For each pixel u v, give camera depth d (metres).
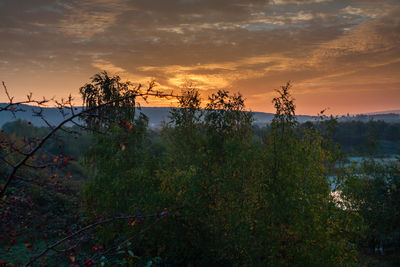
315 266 5.50
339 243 5.58
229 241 6.37
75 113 2.08
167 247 7.10
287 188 5.70
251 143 6.80
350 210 5.79
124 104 6.69
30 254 5.37
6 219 2.46
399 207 10.63
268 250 5.89
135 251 6.88
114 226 6.50
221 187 6.52
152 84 2.41
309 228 5.54
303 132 6.15
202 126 7.29
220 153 6.85
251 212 6.12
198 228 6.75
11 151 2.05
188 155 7.36
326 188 5.81
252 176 6.43
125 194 6.85
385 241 11.35
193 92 7.27
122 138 2.44
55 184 2.15
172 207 6.43
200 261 6.76
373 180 11.23
